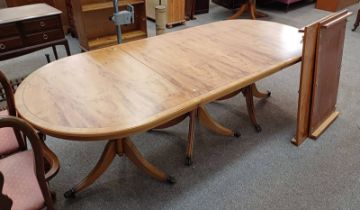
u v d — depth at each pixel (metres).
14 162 1.28
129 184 1.77
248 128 2.25
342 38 2.05
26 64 3.27
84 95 1.36
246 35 2.08
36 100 1.32
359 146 2.03
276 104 2.53
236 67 1.61
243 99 2.61
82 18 3.25
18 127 0.86
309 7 5.11
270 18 4.60
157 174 1.75
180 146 2.08
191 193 1.71
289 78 2.92
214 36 2.06
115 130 1.13
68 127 1.15
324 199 1.65
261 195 1.68
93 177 1.70
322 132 2.15
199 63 1.66
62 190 1.73
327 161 1.91
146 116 1.21
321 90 2.01
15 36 2.54
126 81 1.47
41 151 0.95
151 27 4.29
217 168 1.88
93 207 1.63
